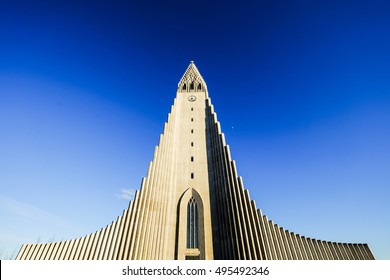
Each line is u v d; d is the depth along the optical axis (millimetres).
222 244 34562
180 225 36500
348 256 31922
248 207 35531
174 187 41000
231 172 39281
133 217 35781
